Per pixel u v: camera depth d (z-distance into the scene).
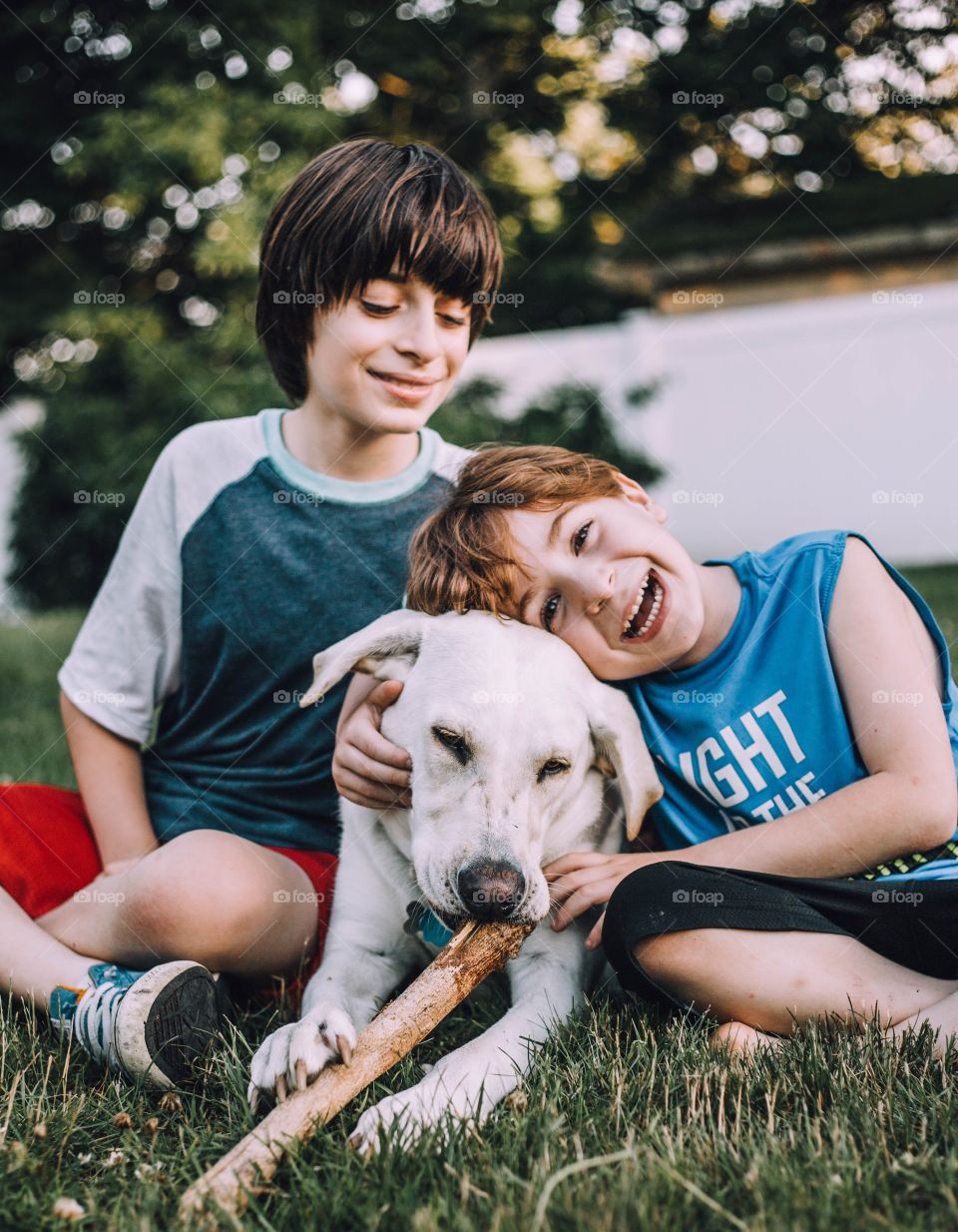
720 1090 1.89
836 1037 2.06
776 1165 1.64
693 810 2.53
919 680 2.37
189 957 2.30
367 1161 1.71
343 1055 1.86
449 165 2.97
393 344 2.80
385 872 2.46
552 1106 1.85
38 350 13.50
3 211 12.70
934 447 11.62
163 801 2.86
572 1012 2.27
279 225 2.92
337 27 12.02
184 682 2.96
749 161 13.51
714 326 12.12
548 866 2.43
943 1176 1.61
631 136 13.27
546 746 2.31
